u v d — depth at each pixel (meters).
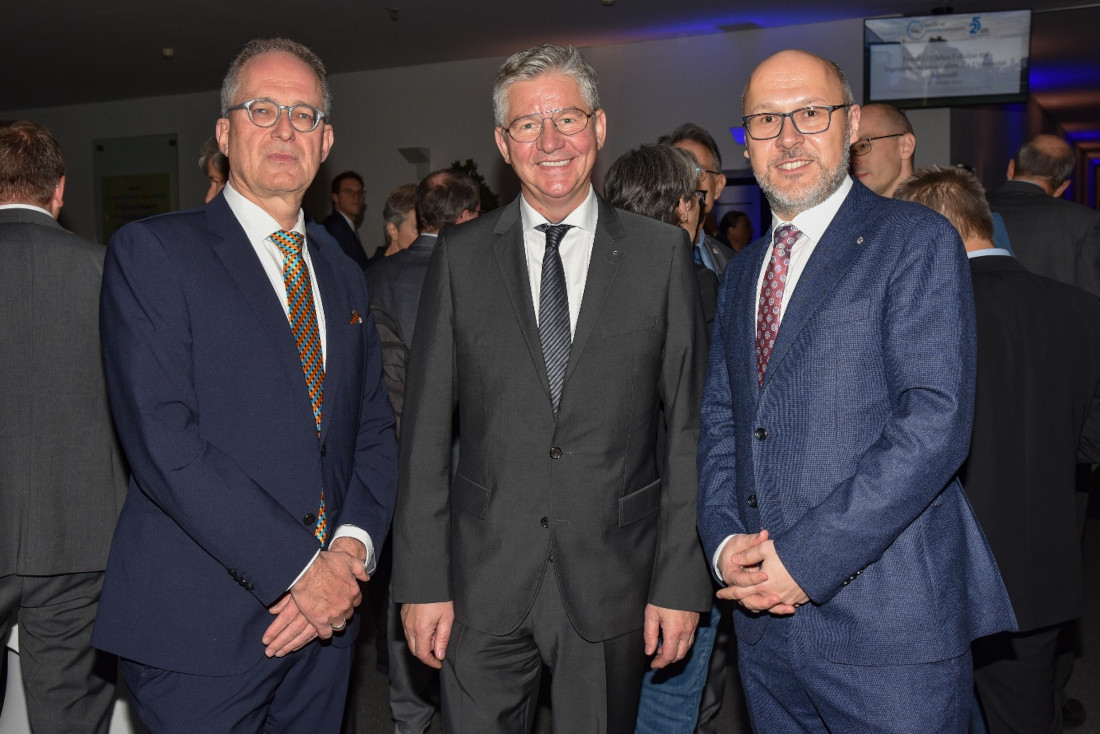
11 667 2.54
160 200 10.54
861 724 1.64
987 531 2.32
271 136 1.81
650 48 8.54
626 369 1.85
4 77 9.33
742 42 8.23
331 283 1.97
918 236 1.62
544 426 1.84
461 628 1.90
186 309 1.73
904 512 1.54
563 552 1.83
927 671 1.61
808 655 1.68
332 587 1.74
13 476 2.32
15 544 2.32
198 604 1.73
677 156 2.49
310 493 1.79
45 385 2.35
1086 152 19.78
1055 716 2.54
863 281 1.63
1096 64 9.92
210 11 7.11
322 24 7.62
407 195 4.01
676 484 1.89
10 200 2.40
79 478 2.39
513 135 1.85
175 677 1.74
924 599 1.61
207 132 10.29
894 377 1.59
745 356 1.79
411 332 3.00
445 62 9.20
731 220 7.78
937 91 7.54
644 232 1.93
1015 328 2.34
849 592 1.63
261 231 1.86
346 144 9.70
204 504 1.65
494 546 1.86
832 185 1.72
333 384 1.88
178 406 1.69
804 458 1.64
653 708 2.45
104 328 1.74
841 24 7.89
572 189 1.84
